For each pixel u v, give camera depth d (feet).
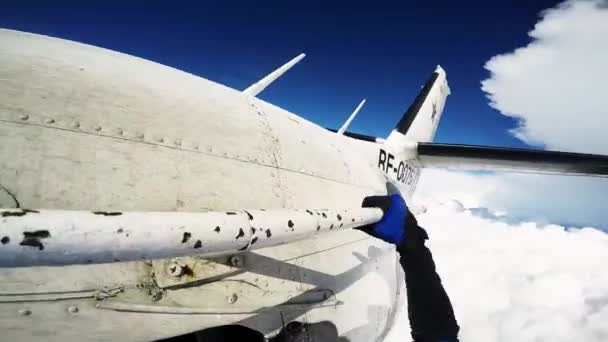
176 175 7.05
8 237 2.95
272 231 5.24
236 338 8.84
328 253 10.75
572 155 15.76
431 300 7.22
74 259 3.41
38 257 3.18
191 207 7.03
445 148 21.52
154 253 3.91
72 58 7.84
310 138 12.89
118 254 3.64
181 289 6.50
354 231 12.84
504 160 18.40
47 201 5.21
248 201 8.29
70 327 5.32
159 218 3.96
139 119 7.18
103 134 6.37
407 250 7.76
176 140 7.54
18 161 5.18
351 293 11.35
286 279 8.77
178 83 9.73
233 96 11.47
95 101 6.77
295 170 10.41
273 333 8.13
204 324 6.65
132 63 9.65
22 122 5.54
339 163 13.20
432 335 6.98
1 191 4.88
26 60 6.79
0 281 4.87
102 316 5.57
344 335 10.97
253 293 7.76
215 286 7.03
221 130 8.95
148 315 6.00
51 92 6.30
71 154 5.75
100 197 5.78
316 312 9.55
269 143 10.17
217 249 4.56
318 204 10.53
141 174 6.49
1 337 4.88
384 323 14.28
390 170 21.31
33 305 5.06
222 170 8.08
